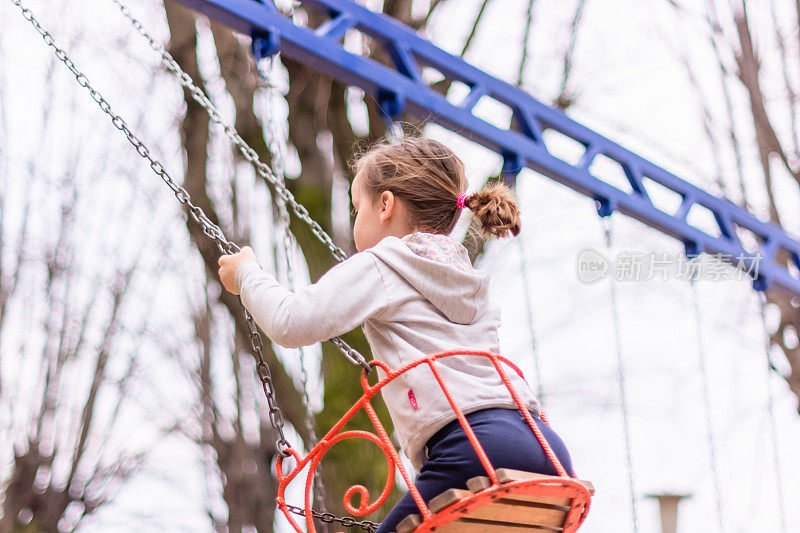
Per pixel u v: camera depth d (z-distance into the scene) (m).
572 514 2.04
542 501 1.97
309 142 6.18
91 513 9.44
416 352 2.04
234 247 2.46
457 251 2.19
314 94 6.12
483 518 1.95
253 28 3.93
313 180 6.19
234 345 8.91
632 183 5.62
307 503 2.14
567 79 7.82
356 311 2.03
